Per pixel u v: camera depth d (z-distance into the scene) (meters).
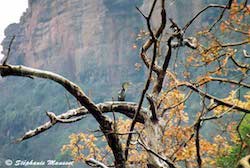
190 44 16.91
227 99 21.30
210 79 19.02
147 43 16.72
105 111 16.22
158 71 16.36
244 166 7.07
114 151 14.14
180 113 20.67
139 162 19.97
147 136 15.61
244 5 21.95
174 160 17.38
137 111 14.32
